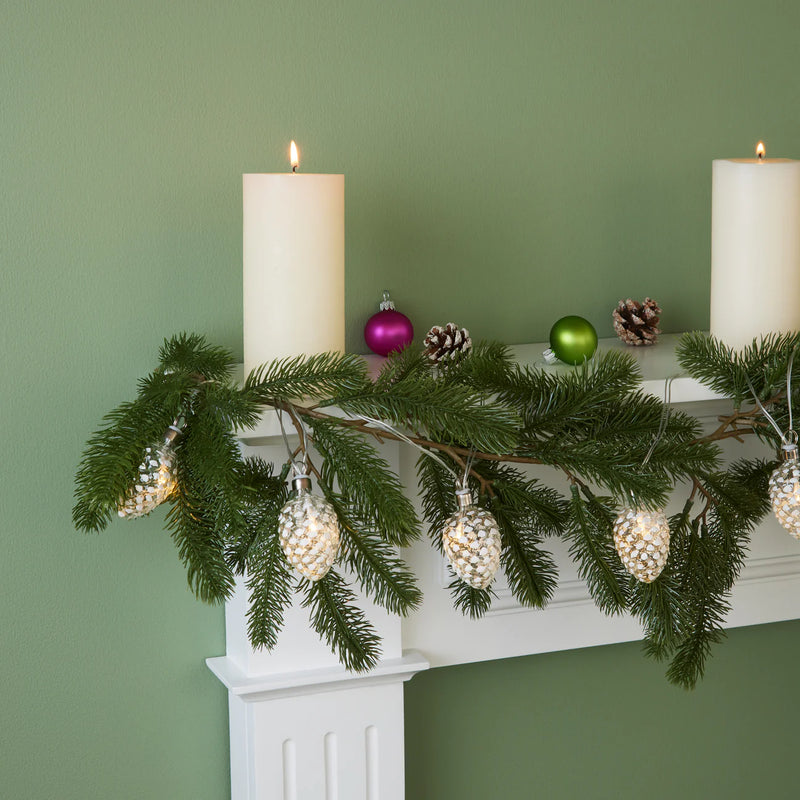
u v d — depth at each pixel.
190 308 2.62
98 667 2.65
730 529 2.48
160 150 2.58
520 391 2.43
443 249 2.71
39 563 2.61
